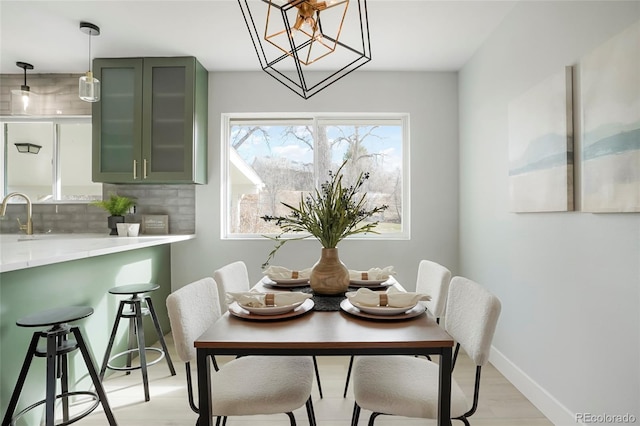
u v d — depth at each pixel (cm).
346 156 361
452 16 248
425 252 343
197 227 345
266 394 139
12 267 147
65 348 167
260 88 344
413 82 344
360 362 165
